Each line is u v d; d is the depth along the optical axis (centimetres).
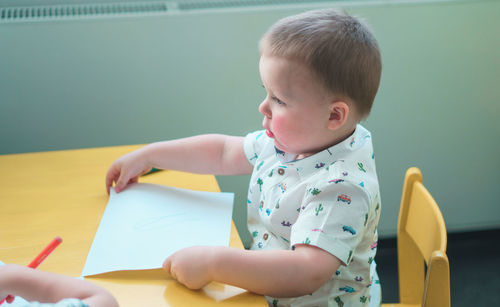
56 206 81
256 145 84
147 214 76
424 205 87
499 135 163
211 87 143
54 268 65
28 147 136
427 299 67
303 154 75
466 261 170
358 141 74
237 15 138
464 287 157
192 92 142
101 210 80
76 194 85
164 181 90
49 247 67
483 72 155
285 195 72
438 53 151
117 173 86
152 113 142
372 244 75
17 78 130
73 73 133
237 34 140
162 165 88
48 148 138
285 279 60
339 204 65
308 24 65
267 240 77
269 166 79
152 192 83
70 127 138
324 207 65
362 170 70
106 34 132
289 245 74
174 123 144
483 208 172
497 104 160
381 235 171
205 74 142
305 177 71
